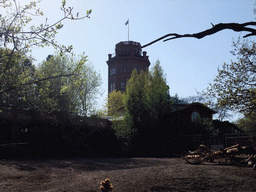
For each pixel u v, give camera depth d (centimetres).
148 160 2097
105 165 1784
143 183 839
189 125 3431
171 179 862
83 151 3045
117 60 7538
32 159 2086
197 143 3294
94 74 3350
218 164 1300
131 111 3378
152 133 3250
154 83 3556
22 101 1744
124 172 1096
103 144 3362
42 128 2714
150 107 3422
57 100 2505
